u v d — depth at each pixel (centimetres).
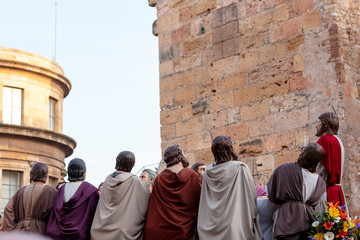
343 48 1009
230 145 779
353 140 989
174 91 1221
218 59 1157
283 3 1075
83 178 872
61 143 3681
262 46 1095
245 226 748
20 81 3603
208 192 773
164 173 811
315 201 751
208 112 1159
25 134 3494
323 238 722
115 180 820
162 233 784
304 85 1030
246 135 1095
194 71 1194
